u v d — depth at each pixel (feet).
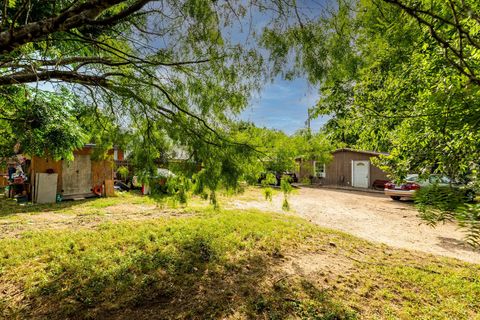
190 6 8.44
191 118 11.93
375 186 54.49
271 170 12.19
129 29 9.75
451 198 2.83
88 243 16.58
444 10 3.51
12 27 6.72
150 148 12.22
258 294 11.48
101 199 35.68
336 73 8.12
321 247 17.44
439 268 14.44
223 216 24.62
